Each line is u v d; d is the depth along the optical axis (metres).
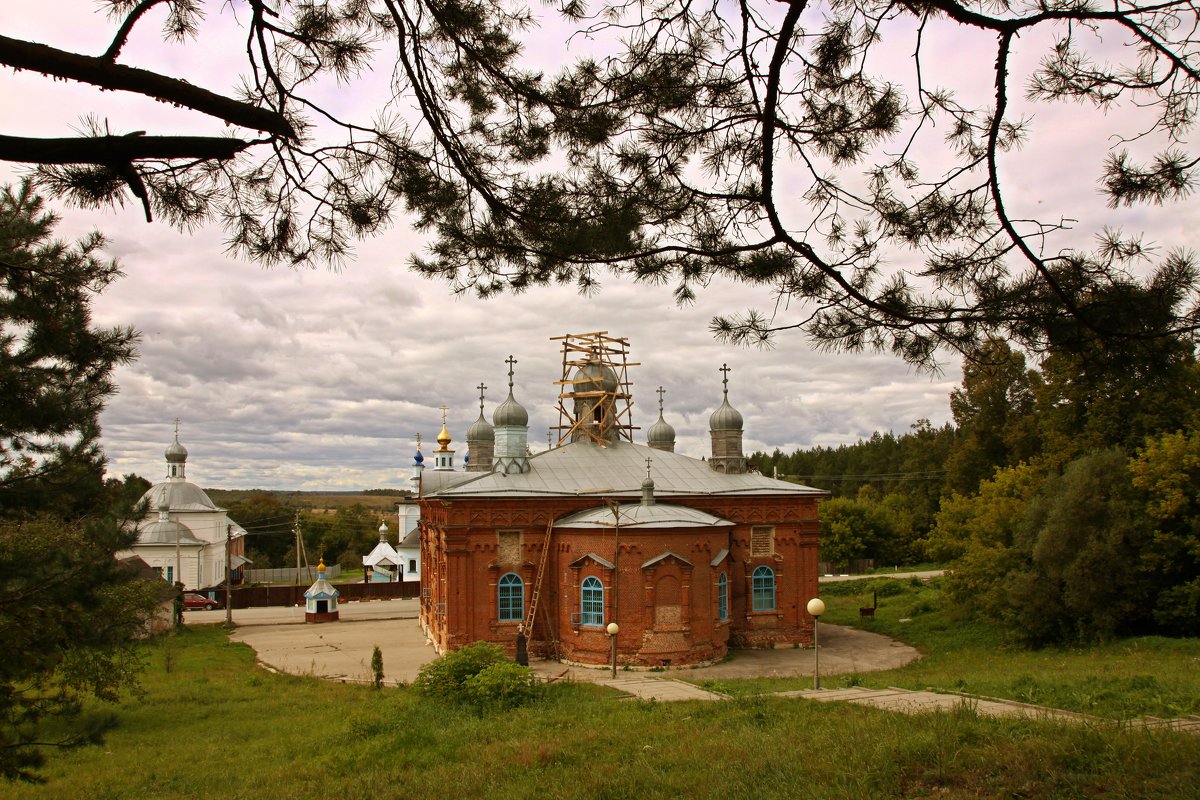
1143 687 19.91
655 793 12.72
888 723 15.47
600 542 37.06
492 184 9.34
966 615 44.44
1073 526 35.41
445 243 9.81
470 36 8.97
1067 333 8.62
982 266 8.77
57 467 13.63
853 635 45.41
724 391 46.97
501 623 38.81
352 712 25.47
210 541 82.62
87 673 23.39
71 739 14.93
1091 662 29.83
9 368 12.42
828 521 82.88
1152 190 7.68
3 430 13.02
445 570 39.28
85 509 14.99
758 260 9.37
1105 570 34.22
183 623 56.50
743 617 41.34
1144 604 34.69
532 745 16.92
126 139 6.40
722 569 38.78
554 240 9.42
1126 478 35.88
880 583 66.19
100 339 13.15
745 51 8.66
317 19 8.16
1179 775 10.65
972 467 72.12
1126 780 10.73
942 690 21.42
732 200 9.27
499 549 39.41
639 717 19.80
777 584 41.91
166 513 77.69
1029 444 64.94
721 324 9.42
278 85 8.22
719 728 17.52
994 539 42.88
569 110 9.28
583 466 44.41
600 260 9.66
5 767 12.05
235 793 16.05
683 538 36.78
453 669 24.59
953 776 11.89
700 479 44.38
